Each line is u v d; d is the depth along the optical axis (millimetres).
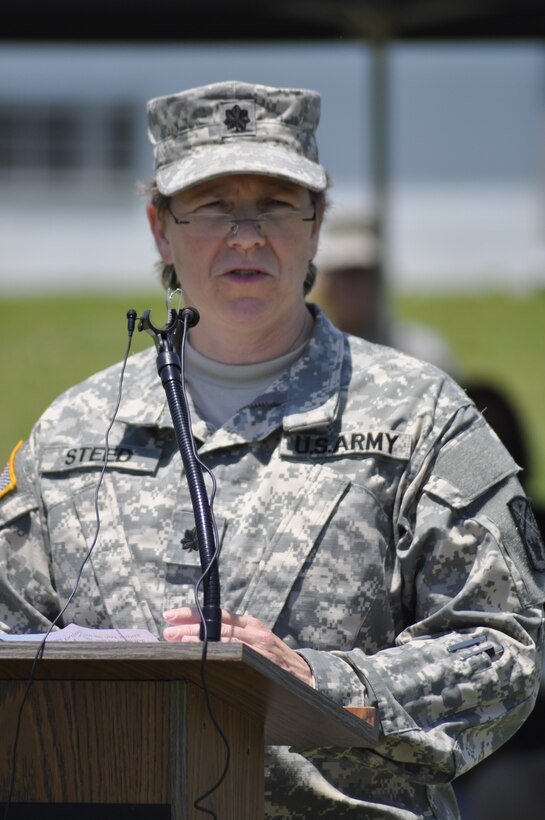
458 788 15484
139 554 10188
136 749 7324
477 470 9914
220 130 10898
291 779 9516
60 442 10875
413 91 47375
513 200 47281
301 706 7352
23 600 10453
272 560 9867
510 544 9688
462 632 9469
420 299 45312
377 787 9633
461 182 47438
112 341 42031
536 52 47062
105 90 50906
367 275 24281
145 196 11531
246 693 7320
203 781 7367
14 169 50938
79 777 7398
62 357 40312
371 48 22844
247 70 47344
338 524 9906
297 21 21469
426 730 9070
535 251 46906
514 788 14977
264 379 10695
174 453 10547
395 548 10016
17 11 20219
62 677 7344
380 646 9883
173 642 6836
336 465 10094
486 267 47094
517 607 9578
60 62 51062
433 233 47438
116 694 7352
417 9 21516
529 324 42625
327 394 10422
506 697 9359
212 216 10508
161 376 8766
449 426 10125
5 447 32406
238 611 9781
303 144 11055
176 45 21547
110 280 50375
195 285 10617
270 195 10547
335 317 24391
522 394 36719
